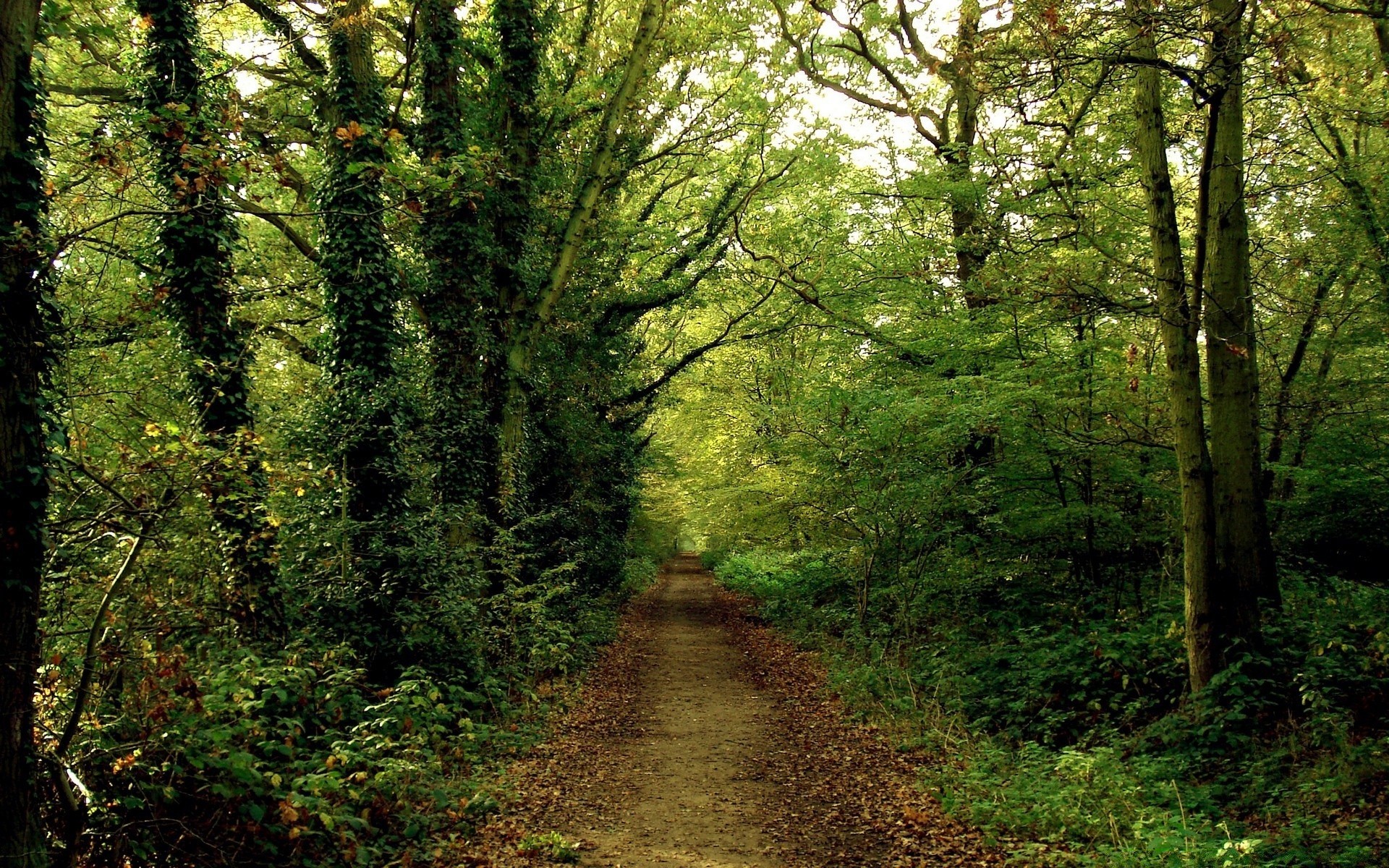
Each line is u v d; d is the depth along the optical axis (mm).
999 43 8539
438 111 12891
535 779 8234
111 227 9125
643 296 18969
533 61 14406
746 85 18000
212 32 13773
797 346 24203
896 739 9500
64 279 7410
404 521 10664
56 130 8250
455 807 7039
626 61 16703
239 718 6508
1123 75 9570
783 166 18812
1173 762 7898
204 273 9555
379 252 11023
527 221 14500
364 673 8117
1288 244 12375
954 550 13766
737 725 10836
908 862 6109
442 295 13062
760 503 18719
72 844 4863
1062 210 12516
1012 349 13227
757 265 19594
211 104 9398
